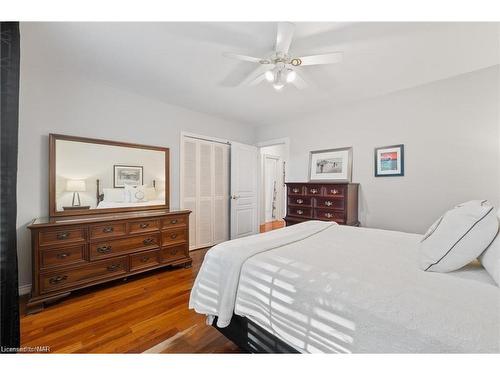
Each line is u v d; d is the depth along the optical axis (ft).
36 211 7.45
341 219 9.59
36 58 7.00
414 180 8.91
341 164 11.05
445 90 8.18
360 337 2.64
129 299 6.90
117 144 9.17
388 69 7.49
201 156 12.47
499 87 7.18
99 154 8.74
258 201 15.39
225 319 4.02
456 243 3.43
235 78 8.27
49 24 5.36
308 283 3.32
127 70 7.73
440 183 8.32
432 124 8.46
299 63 5.89
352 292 2.97
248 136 14.98
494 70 7.25
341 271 3.58
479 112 7.52
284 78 6.28
